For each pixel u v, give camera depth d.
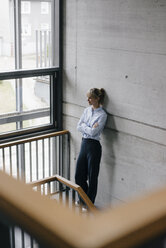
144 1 4.48
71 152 6.12
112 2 4.88
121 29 4.84
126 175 5.24
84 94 5.64
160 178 4.77
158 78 4.52
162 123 4.59
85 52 5.46
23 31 5.49
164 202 0.33
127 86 4.93
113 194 5.51
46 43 5.74
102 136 5.45
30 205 0.34
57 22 5.70
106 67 5.18
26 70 5.58
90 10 5.22
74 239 0.30
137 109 4.86
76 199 5.73
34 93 5.80
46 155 6.22
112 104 5.20
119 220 0.32
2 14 5.27
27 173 6.10
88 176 5.46
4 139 5.60
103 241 0.30
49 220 0.32
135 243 0.32
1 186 0.37
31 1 5.46
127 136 5.09
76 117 5.88
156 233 0.32
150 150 4.82
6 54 5.41
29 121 5.86
